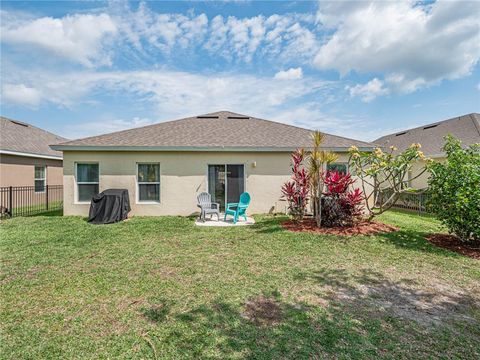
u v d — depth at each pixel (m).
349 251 6.12
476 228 6.17
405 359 2.66
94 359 2.67
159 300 3.85
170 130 12.54
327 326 3.21
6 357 2.69
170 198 10.95
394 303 3.81
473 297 4.01
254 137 12.05
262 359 2.65
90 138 11.10
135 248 6.30
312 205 9.73
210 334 3.06
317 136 8.57
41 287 4.24
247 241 6.94
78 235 7.46
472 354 2.74
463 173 6.44
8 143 13.87
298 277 4.68
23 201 14.26
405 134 20.06
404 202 13.72
